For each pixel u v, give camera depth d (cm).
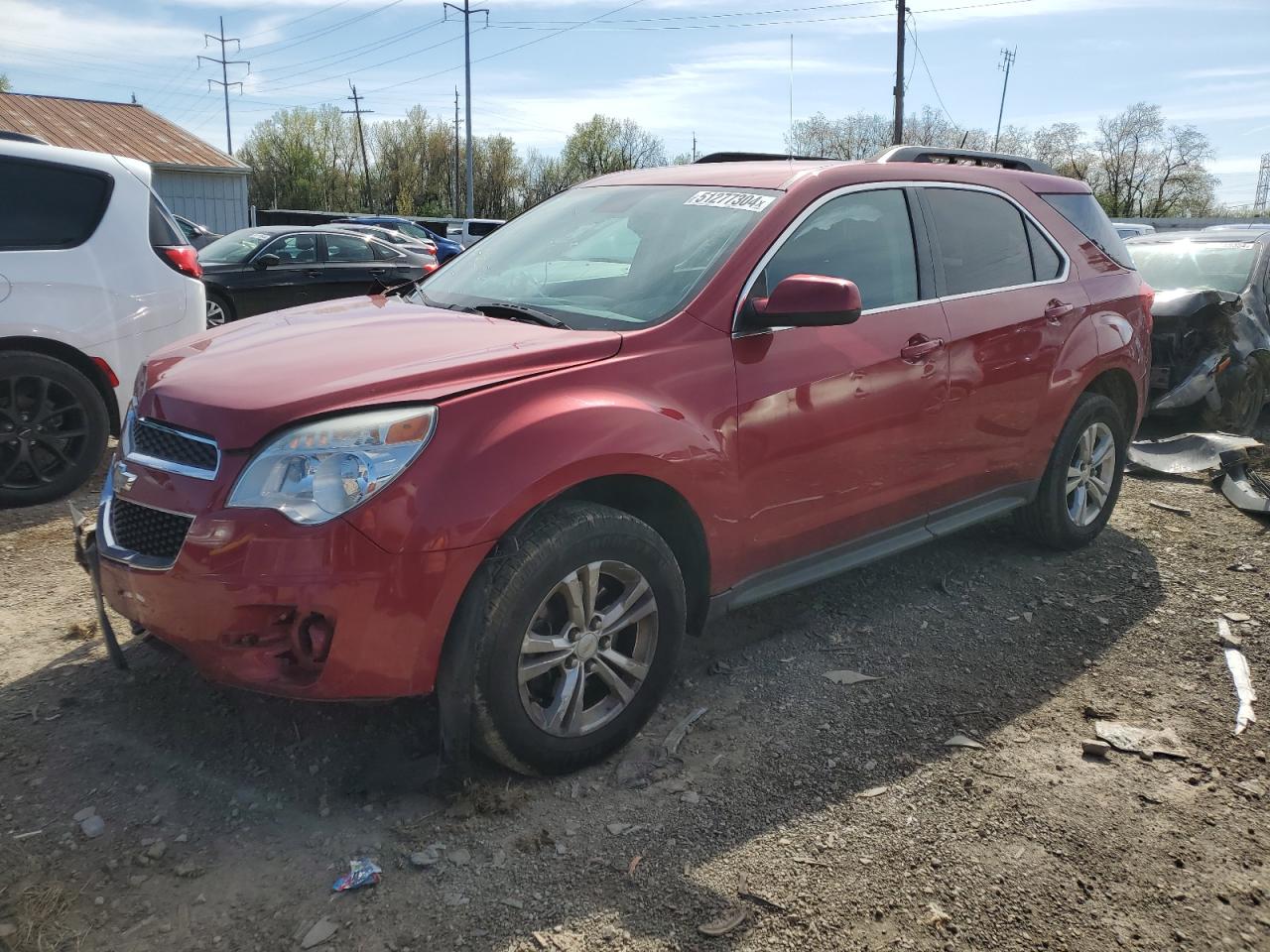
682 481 298
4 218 525
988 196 430
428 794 277
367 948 223
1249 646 385
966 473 404
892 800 283
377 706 317
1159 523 532
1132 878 254
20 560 445
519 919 233
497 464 258
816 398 335
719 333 315
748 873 251
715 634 388
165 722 308
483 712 265
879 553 379
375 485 246
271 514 245
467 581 256
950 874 253
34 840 253
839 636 389
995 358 403
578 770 292
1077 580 449
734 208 353
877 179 381
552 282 358
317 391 258
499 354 280
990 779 295
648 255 347
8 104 2373
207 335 338
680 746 310
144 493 270
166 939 223
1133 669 367
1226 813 281
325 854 253
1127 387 489
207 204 2428
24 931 222
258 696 322
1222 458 610
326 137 7094
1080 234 470
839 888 246
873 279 368
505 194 7431
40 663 344
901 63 3100
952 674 360
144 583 262
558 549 269
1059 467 454
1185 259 790
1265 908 244
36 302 526
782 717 328
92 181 557
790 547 344
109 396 562
